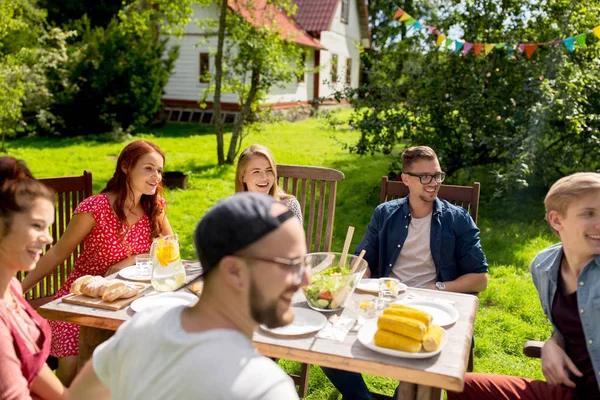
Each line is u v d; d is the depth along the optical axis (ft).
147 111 48.65
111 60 45.39
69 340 8.37
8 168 5.05
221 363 3.38
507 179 21.08
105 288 7.14
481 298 14.99
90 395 4.25
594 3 22.80
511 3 23.95
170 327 3.71
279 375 3.43
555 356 7.02
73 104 45.50
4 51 39.52
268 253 3.49
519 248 19.03
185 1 31.73
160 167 9.47
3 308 5.03
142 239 9.73
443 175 9.76
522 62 23.26
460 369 5.47
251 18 32.91
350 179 30.35
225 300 3.65
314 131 51.31
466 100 23.27
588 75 21.62
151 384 3.55
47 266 9.18
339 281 7.03
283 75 33.32
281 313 3.64
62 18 62.95
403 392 5.93
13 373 4.73
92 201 9.26
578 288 6.84
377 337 5.83
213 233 3.54
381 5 80.02
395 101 25.44
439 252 9.86
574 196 6.67
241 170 10.40
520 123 22.57
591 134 21.71
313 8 66.28
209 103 56.90
